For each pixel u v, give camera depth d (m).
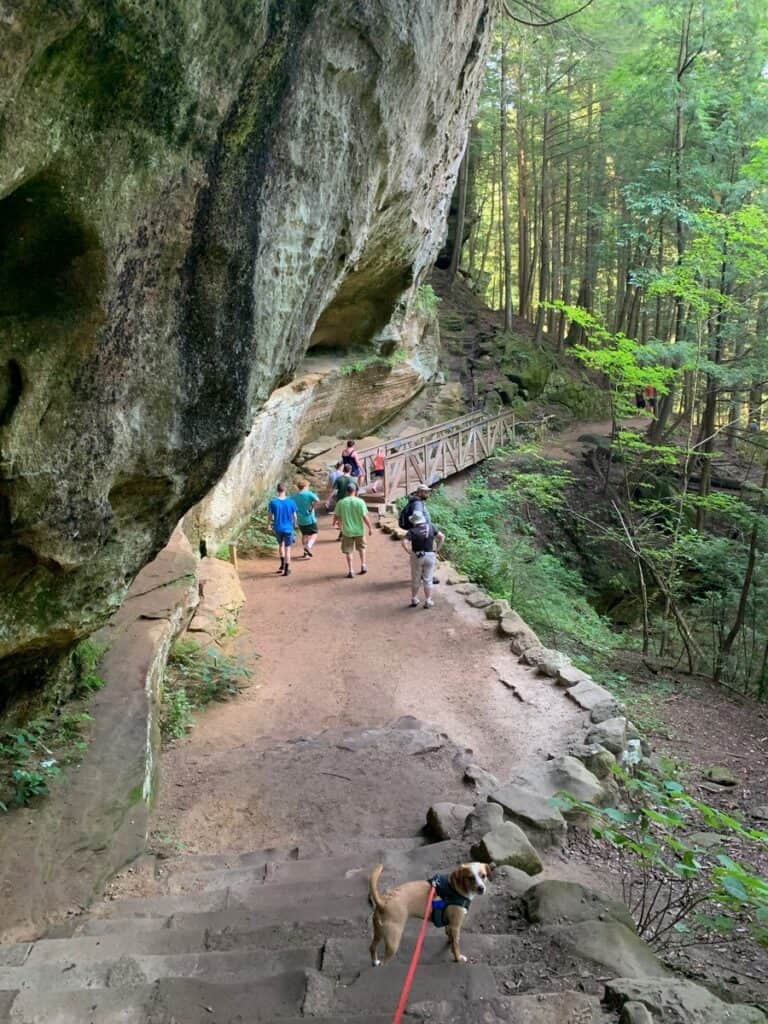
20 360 3.27
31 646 4.43
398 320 18.19
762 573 12.17
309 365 17.05
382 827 5.30
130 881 4.42
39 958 3.40
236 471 12.85
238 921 3.76
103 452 3.82
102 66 2.96
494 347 27.39
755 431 15.20
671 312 24.98
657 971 3.09
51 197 3.10
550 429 25.69
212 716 7.38
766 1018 2.61
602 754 5.91
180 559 8.75
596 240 28.67
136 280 3.62
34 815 4.57
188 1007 2.85
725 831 5.86
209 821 5.40
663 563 14.88
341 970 3.14
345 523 11.77
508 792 5.10
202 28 3.35
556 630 12.03
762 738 8.57
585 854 4.84
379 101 6.18
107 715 5.61
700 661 12.05
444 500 17.73
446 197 13.52
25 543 3.65
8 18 2.40
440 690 7.80
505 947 3.24
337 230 6.20
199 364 4.28
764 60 15.87
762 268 11.43
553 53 25.39
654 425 19.77
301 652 9.00
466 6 8.11
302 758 6.30
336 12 4.94
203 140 3.73
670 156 17.11
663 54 18.33
